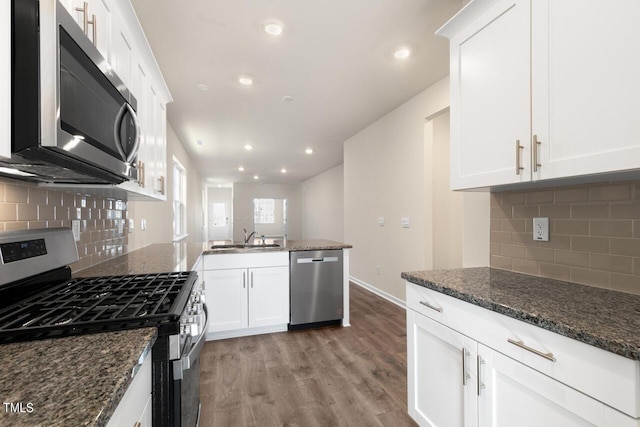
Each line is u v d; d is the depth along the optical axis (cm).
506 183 135
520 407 102
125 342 77
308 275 312
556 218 149
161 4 199
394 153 399
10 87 76
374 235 452
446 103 307
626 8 96
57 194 151
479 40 148
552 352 92
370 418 177
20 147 76
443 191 408
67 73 86
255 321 296
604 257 131
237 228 1121
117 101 121
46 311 96
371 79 311
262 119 428
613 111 98
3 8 73
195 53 259
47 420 46
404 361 246
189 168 667
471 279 150
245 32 230
